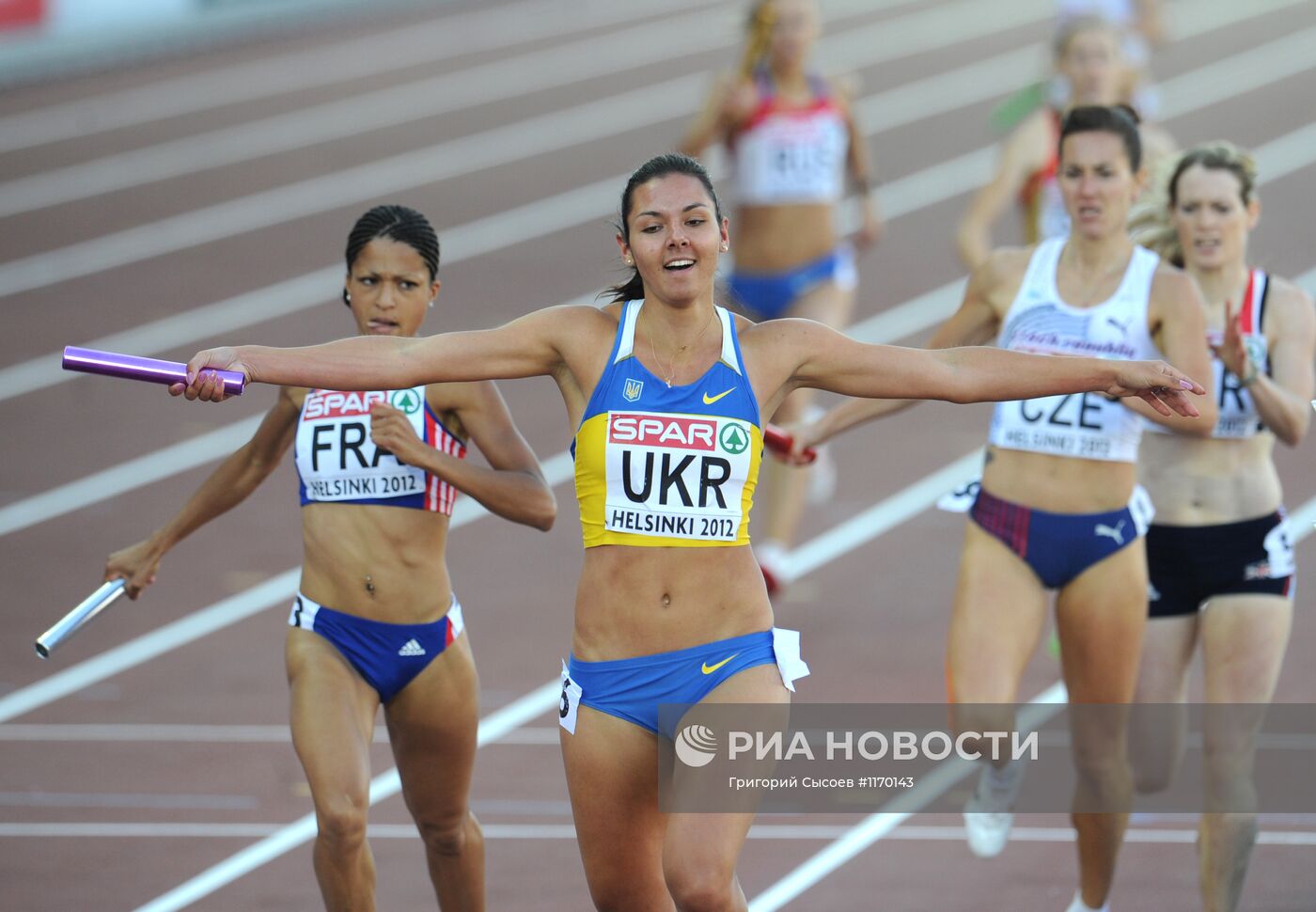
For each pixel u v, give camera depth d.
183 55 83.69
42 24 78.56
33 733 25.75
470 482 16.84
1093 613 19.05
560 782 24.06
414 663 17.25
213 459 39.19
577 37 87.31
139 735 25.69
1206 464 19.92
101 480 37.84
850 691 26.97
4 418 41.78
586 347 14.76
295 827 22.58
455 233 56.84
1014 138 29.45
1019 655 19.14
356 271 17.77
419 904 20.34
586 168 64.25
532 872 21.20
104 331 47.81
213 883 20.88
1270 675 19.27
